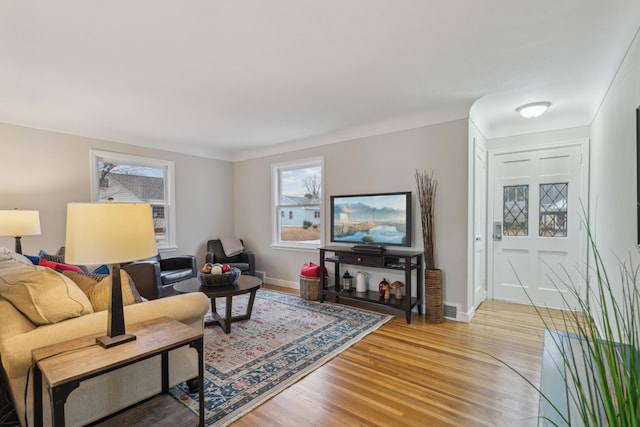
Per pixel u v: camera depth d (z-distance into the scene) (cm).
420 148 365
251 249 554
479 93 302
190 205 517
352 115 365
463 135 337
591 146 358
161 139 471
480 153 393
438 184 353
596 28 196
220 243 528
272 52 224
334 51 224
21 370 142
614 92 243
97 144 418
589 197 363
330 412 187
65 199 391
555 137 384
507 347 273
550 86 284
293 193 506
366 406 192
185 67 245
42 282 155
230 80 270
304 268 431
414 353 262
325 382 219
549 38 208
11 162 355
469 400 198
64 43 209
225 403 193
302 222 493
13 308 151
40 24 187
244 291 307
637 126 176
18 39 203
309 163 475
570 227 377
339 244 437
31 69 245
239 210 572
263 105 331
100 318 166
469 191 337
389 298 365
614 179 244
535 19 188
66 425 151
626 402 57
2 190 350
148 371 181
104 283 184
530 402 195
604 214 286
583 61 238
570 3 173
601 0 171
